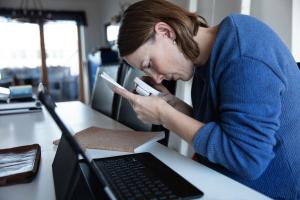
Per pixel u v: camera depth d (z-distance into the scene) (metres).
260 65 0.64
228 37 0.70
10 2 5.27
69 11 5.62
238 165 0.64
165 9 0.76
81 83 5.94
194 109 0.99
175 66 0.81
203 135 0.69
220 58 0.70
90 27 5.85
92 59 4.61
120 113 1.57
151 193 0.59
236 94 0.65
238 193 0.64
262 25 0.74
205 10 2.10
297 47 1.42
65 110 1.77
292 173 0.75
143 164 0.75
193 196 0.60
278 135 0.73
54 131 1.21
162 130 1.16
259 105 0.63
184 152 2.39
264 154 0.62
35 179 0.73
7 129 1.26
